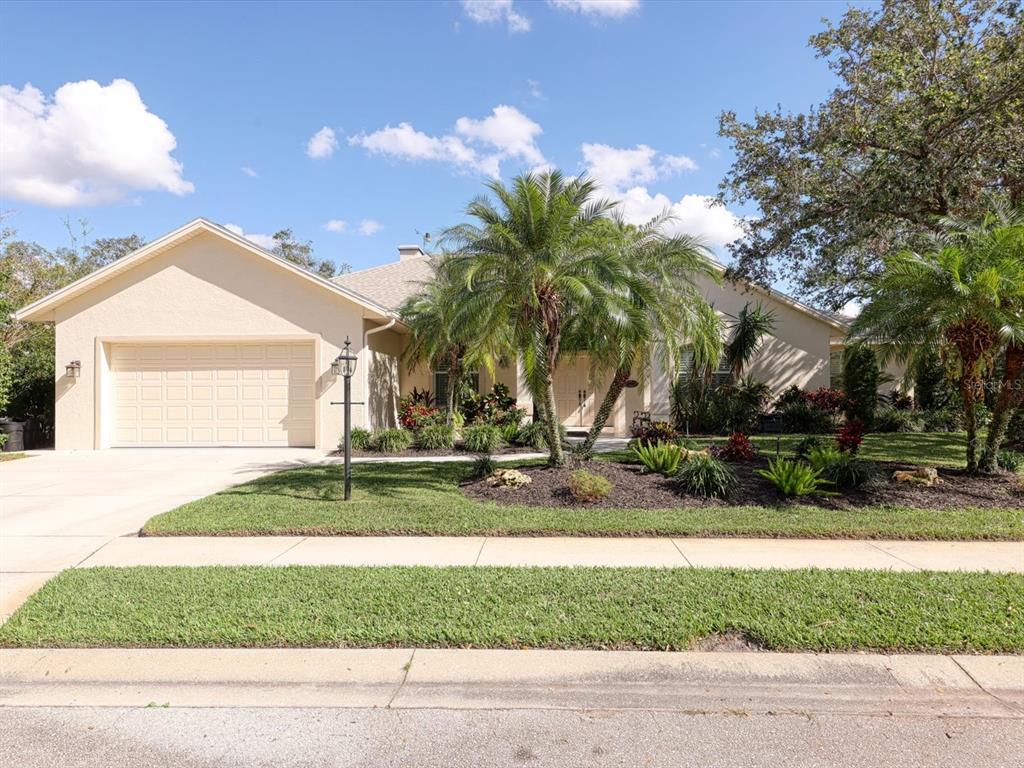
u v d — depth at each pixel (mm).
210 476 11195
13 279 19812
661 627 4250
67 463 12867
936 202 13477
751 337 17906
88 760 2984
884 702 3453
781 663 3855
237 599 4840
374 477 10422
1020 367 9320
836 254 15562
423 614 4516
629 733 3180
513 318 9875
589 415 18109
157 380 15336
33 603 4812
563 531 6996
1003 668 3771
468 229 9656
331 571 5574
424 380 19062
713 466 8789
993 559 6012
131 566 5863
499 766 2920
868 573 5414
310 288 15109
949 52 12742
